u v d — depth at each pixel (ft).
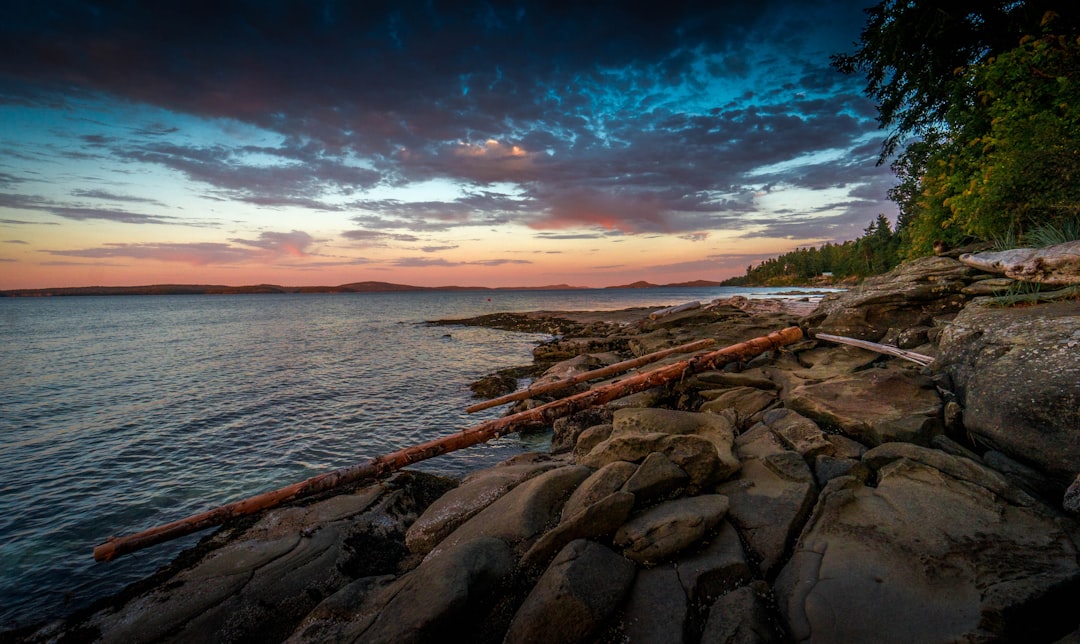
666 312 98.02
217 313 290.15
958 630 10.89
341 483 27.27
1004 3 43.11
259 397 59.98
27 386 67.67
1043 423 16.35
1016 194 34.09
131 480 34.78
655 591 13.76
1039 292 26.27
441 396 60.34
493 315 201.16
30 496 32.19
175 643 16.47
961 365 23.89
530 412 33.47
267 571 20.08
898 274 43.39
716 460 20.24
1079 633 9.10
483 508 22.26
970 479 16.57
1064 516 13.94
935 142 55.93
